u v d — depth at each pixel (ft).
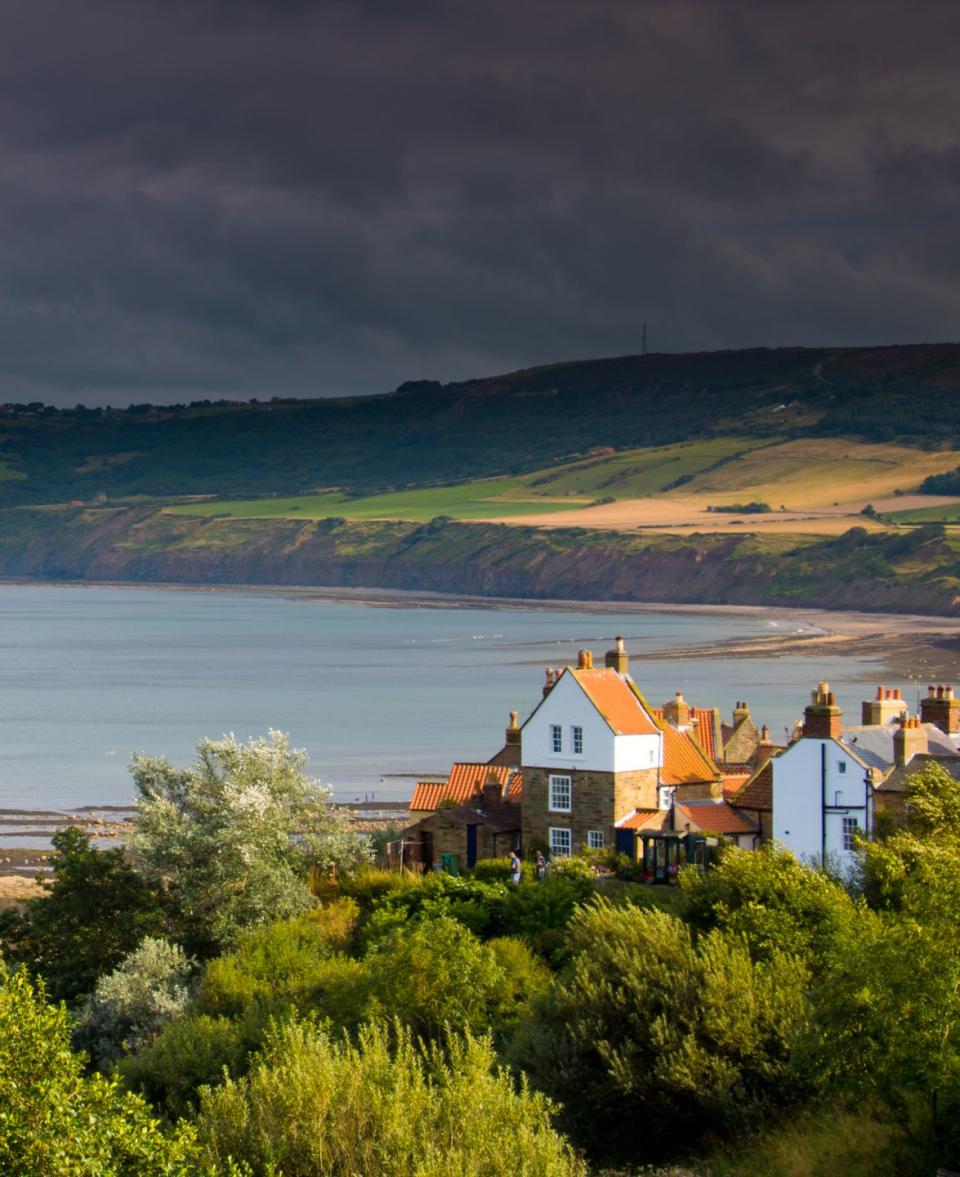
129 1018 302.04
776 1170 202.28
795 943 254.68
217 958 334.65
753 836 406.62
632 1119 227.20
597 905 312.91
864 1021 195.72
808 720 391.24
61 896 370.53
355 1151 180.75
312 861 386.93
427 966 262.06
